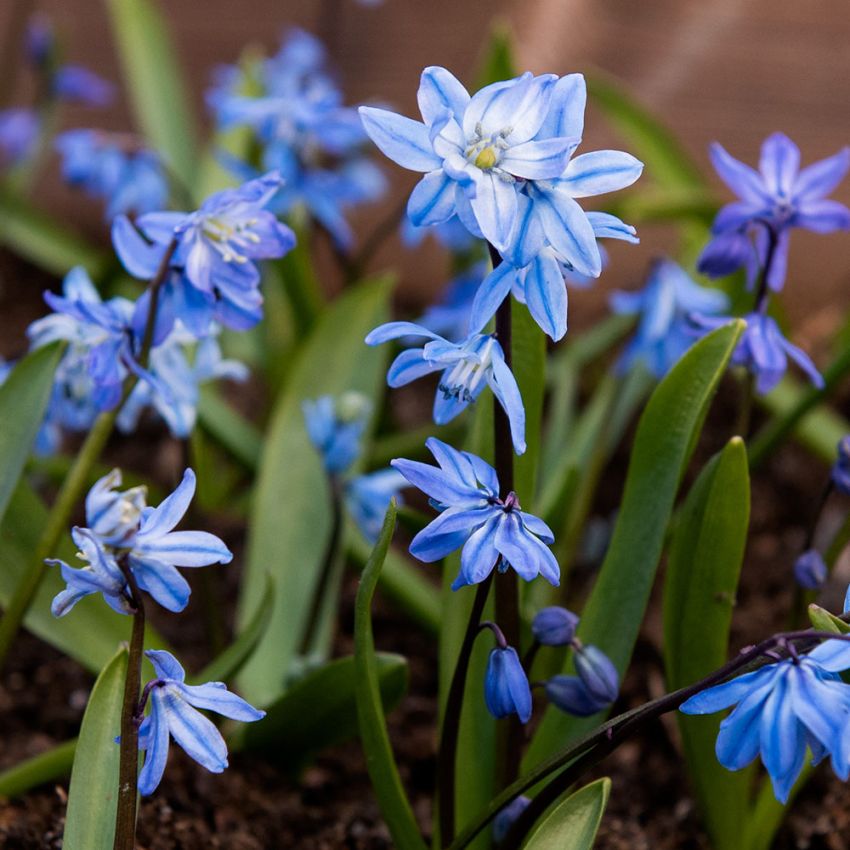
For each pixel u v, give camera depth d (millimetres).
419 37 937
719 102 921
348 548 593
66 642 534
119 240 493
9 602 532
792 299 858
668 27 948
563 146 431
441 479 438
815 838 552
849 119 915
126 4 818
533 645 481
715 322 521
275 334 744
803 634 426
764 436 629
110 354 497
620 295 609
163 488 734
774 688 426
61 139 660
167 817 531
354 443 558
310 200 657
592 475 619
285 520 591
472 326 439
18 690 598
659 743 588
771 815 531
